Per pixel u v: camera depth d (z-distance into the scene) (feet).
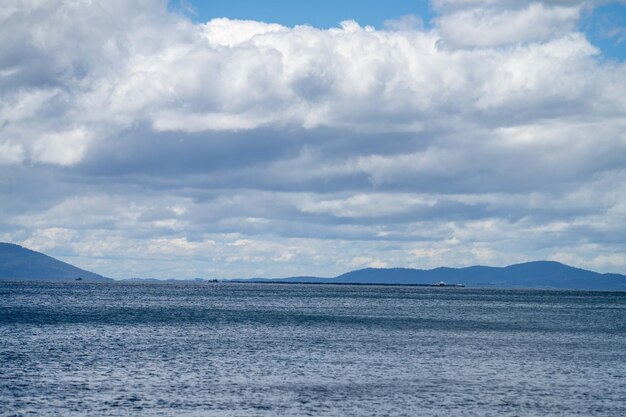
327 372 196.85
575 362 223.30
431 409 153.38
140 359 214.90
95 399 156.35
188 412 146.92
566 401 162.50
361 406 154.92
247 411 148.56
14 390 163.53
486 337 302.04
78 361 208.13
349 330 325.01
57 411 145.28
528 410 153.58
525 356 237.04
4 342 249.34
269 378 185.78
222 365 205.98
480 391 172.65
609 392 173.37
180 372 192.24
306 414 147.33
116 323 345.72
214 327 333.62
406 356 231.91
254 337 286.05
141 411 146.92
